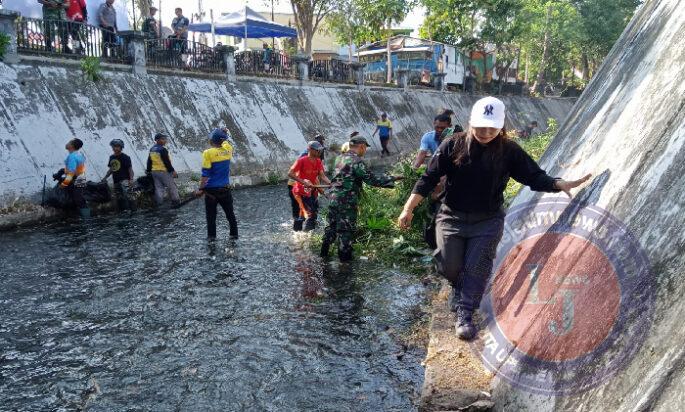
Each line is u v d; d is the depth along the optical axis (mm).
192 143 14664
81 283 6395
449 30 33250
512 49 37844
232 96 17125
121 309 5559
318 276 6629
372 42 30812
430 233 4496
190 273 6781
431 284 6277
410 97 27375
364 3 28031
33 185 10219
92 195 10719
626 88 4305
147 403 3781
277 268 6984
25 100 10984
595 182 3457
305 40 31094
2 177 9766
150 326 5113
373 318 5266
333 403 3740
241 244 8297
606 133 4000
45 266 7098
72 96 12109
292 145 18156
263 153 16750
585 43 41469
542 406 2480
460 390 3312
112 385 4031
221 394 3883
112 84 13336
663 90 3352
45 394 3908
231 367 4285
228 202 8672
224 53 17422
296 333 4918
